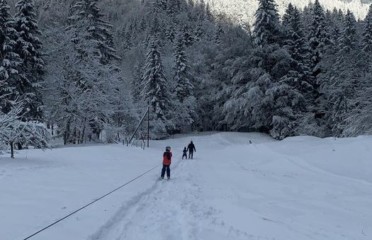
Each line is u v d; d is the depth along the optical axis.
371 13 49.12
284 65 58.44
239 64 62.44
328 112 53.31
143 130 55.53
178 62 65.25
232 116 63.09
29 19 35.22
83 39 41.62
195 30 112.06
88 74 40.78
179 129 67.25
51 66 39.44
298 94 55.00
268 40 60.62
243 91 60.34
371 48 47.59
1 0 32.84
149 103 57.22
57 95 39.56
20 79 33.16
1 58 32.72
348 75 46.62
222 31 94.94
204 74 70.94
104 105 42.22
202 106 70.69
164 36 110.38
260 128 64.81
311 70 58.12
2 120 19.02
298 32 59.03
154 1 198.62
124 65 70.19
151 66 58.28
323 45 56.81
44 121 36.78
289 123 55.06
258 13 59.34
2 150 20.69
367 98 39.50
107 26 47.91
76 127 40.12
